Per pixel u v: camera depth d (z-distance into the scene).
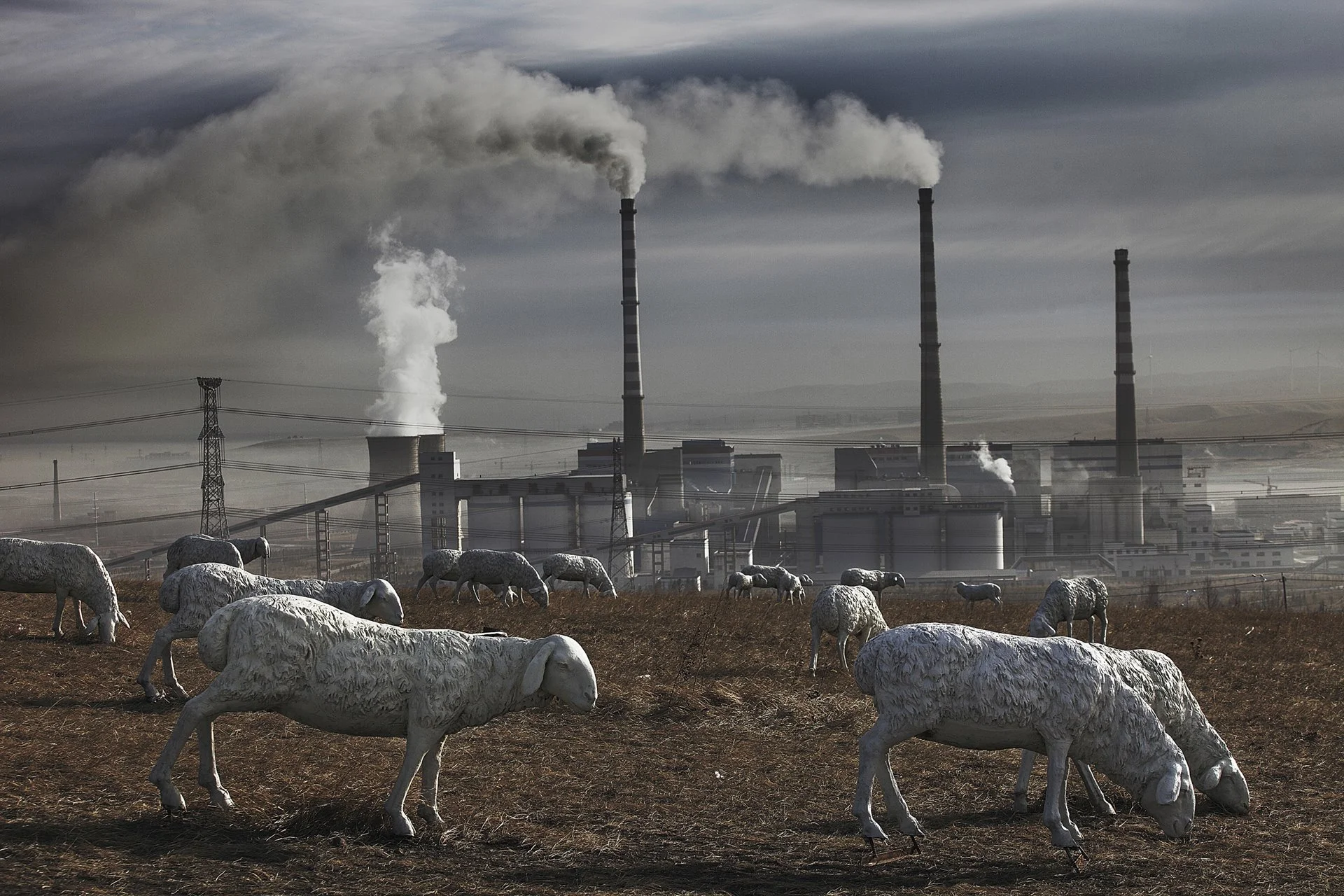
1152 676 11.91
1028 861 10.86
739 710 17.55
